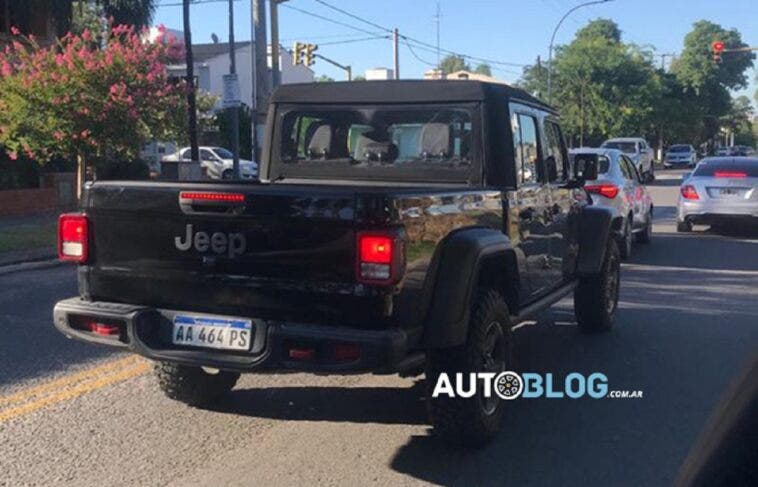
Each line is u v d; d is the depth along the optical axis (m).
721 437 2.25
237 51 56.66
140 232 5.22
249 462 5.29
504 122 6.32
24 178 21.45
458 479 5.06
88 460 5.27
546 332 8.81
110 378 6.95
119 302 5.38
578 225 8.03
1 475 5.02
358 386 6.88
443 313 5.04
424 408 6.33
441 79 6.74
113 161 20.25
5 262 13.27
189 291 5.12
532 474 5.14
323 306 4.79
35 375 6.99
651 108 60.59
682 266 13.48
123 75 16.70
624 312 9.81
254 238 4.90
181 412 6.18
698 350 8.05
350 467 5.22
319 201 4.70
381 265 4.60
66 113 16.45
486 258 5.50
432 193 5.04
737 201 17.06
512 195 6.18
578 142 59.75
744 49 38.75
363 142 6.74
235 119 20.89
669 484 4.98
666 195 32.19
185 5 20.58
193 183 5.18
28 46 23.08
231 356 4.95
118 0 23.72
